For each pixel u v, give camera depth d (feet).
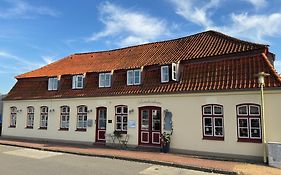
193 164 41.78
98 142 64.90
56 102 72.90
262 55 48.14
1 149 60.39
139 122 59.36
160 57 63.67
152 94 57.36
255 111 46.24
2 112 87.86
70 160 46.68
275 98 44.09
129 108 60.75
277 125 43.57
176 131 53.62
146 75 61.16
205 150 49.98
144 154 50.80
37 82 79.61
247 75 47.52
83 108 68.69
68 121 70.59
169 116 54.75
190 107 52.49
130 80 62.59
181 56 59.11
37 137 75.20
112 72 65.57
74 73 72.59
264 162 43.16
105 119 64.80
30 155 52.13
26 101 79.00
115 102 63.05
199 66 54.44
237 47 52.29
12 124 82.17
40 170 38.24
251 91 46.11
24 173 36.22
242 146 46.44
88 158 48.96
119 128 62.49
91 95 66.08
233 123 47.70
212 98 50.11
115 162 45.11
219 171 38.17
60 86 73.97
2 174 35.60
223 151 48.14
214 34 62.44
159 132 56.65
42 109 76.02
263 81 43.68
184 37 68.80
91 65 76.02
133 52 74.13
